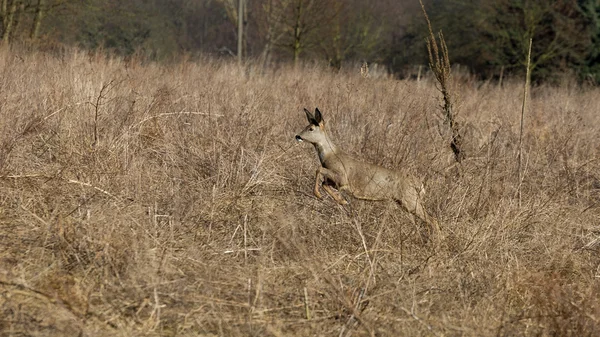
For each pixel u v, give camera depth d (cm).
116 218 1198
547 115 2652
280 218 1264
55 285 1038
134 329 952
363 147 1783
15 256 1112
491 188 1467
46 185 1395
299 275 1134
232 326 980
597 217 1570
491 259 1250
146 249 1120
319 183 1575
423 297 1111
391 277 1144
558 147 2033
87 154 1580
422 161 1658
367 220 1376
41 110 1841
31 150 1656
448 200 1462
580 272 1242
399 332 993
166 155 1666
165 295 1029
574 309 1066
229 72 3036
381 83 2752
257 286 1055
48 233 1152
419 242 1323
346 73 3219
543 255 1295
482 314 1068
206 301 1034
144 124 1862
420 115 2158
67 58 2812
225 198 1448
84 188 1389
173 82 2578
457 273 1188
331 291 1077
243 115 2016
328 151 1442
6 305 971
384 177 1393
